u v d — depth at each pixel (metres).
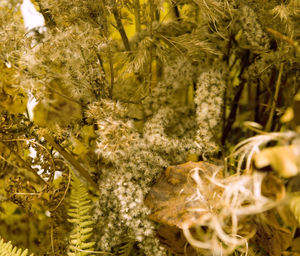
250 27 0.44
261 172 0.29
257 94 0.53
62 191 0.48
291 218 0.33
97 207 0.44
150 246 0.41
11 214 0.58
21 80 0.38
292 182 0.34
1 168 0.52
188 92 0.57
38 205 0.57
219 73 0.47
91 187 0.55
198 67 0.50
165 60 0.47
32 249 0.56
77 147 0.51
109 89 0.45
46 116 0.49
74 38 0.39
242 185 0.30
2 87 0.45
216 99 0.44
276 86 0.47
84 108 0.44
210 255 0.38
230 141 0.57
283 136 0.27
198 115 0.44
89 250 0.44
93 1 0.41
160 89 0.49
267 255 0.41
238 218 0.36
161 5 0.42
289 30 0.41
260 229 0.38
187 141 0.46
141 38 0.50
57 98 0.48
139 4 0.47
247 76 0.50
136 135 0.43
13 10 0.49
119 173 0.42
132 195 0.40
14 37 0.38
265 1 0.43
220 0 0.44
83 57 0.41
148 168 0.41
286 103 0.48
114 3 0.43
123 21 0.53
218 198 0.35
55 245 0.48
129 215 0.40
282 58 0.43
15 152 0.47
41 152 0.46
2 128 0.45
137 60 0.45
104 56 0.46
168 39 0.49
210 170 0.39
